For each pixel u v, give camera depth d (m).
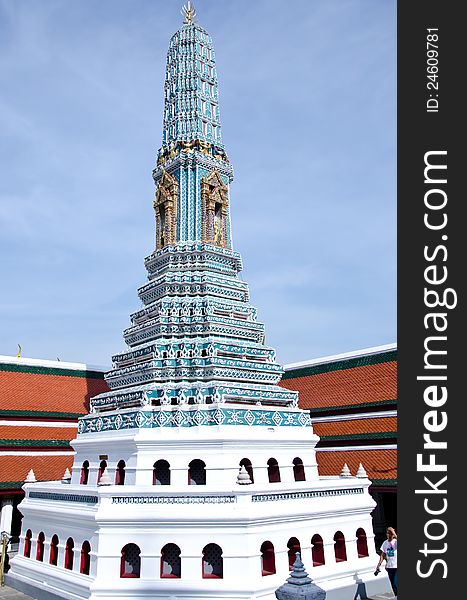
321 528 29.69
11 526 46.12
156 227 42.81
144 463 29.80
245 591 25.02
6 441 46.12
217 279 38.72
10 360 52.00
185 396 32.41
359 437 44.62
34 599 30.81
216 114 45.25
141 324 38.38
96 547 26.97
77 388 54.28
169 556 26.77
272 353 37.50
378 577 30.97
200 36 47.09
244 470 28.05
